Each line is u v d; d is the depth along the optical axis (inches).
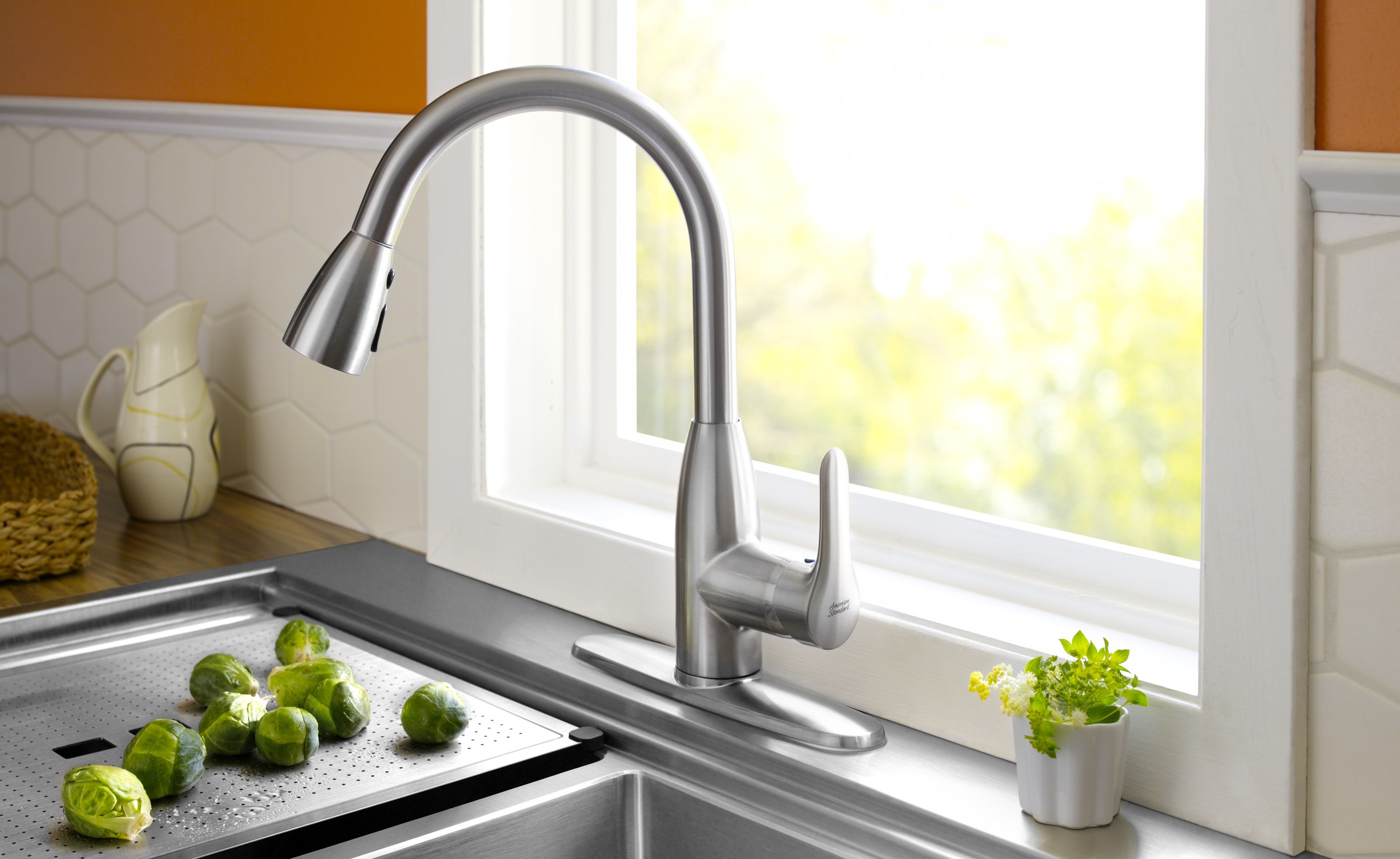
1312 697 28.5
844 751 33.9
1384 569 27.2
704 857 34.0
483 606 46.2
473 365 48.9
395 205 30.5
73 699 39.6
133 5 66.1
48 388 75.9
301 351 29.7
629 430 52.4
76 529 48.9
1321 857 28.7
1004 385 43.4
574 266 51.2
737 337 51.8
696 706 36.7
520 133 49.1
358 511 56.3
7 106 74.9
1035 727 29.0
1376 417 27.1
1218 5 28.3
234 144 61.1
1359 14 26.6
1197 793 30.0
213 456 58.3
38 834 30.9
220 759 35.1
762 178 50.3
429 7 48.9
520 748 36.1
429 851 31.2
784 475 48.1
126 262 69.1
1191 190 38.3
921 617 36.0
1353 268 27.1
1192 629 35.6
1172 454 39.3
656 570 42.3
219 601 48.7
